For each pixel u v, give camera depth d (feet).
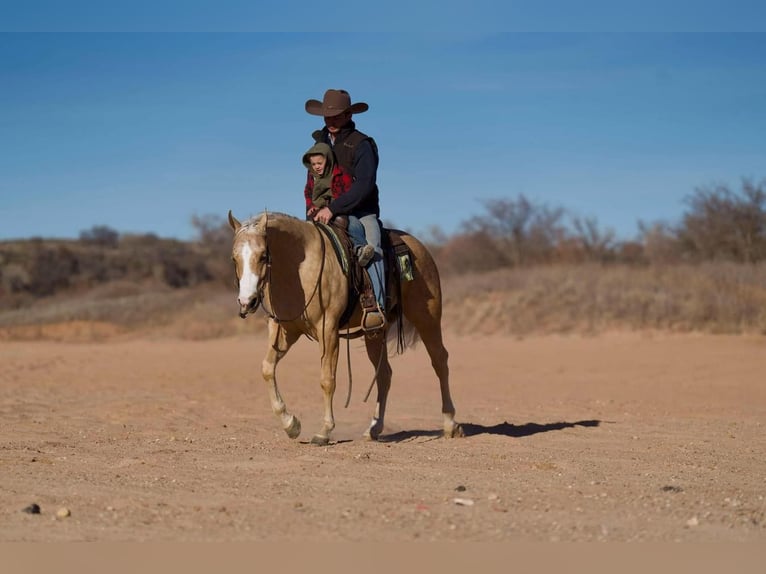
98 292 279.28
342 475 32.63
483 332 122.11
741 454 39.40
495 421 53.21
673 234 174.29
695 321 111.04
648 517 26.48
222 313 157.89
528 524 25.53
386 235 42.63
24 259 302.66
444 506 27.66
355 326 41.39
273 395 40.63
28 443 41.29
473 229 203.21
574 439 43.78
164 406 60.34
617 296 121.70
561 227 199.00
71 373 90.38
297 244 38.06
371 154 41.24
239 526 25.20
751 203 160.35
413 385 78.43
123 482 31.30
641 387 73.87
